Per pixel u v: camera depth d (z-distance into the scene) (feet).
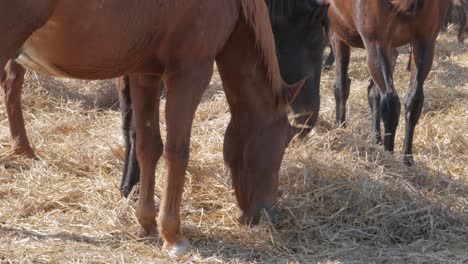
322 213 16.08
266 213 15.03
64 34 11.61
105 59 12.32
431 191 17.75
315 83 16.76
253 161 14.92
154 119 14.35
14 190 17.31
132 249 14.20
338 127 21.01
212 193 16.88
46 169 18.84
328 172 17.08
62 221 15.67
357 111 25.57
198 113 24.44
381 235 15.53
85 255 13.55
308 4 16.01
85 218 15.80
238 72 14.58
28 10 10.94
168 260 13.79
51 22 11.43
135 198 16.48
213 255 14.03
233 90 14.80
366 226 15.80
